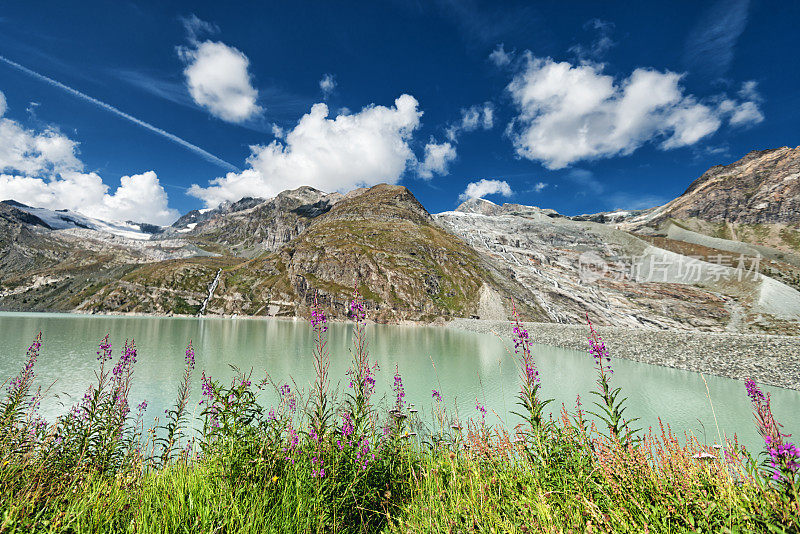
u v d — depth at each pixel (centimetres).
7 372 3312
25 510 419
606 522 347
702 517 351
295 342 6519
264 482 485
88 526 398
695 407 2333
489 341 7306
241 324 12625
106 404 800
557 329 7050
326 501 487
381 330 10388
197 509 423
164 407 2047
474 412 2020
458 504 464
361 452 561
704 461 430
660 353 4472
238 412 569
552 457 516
